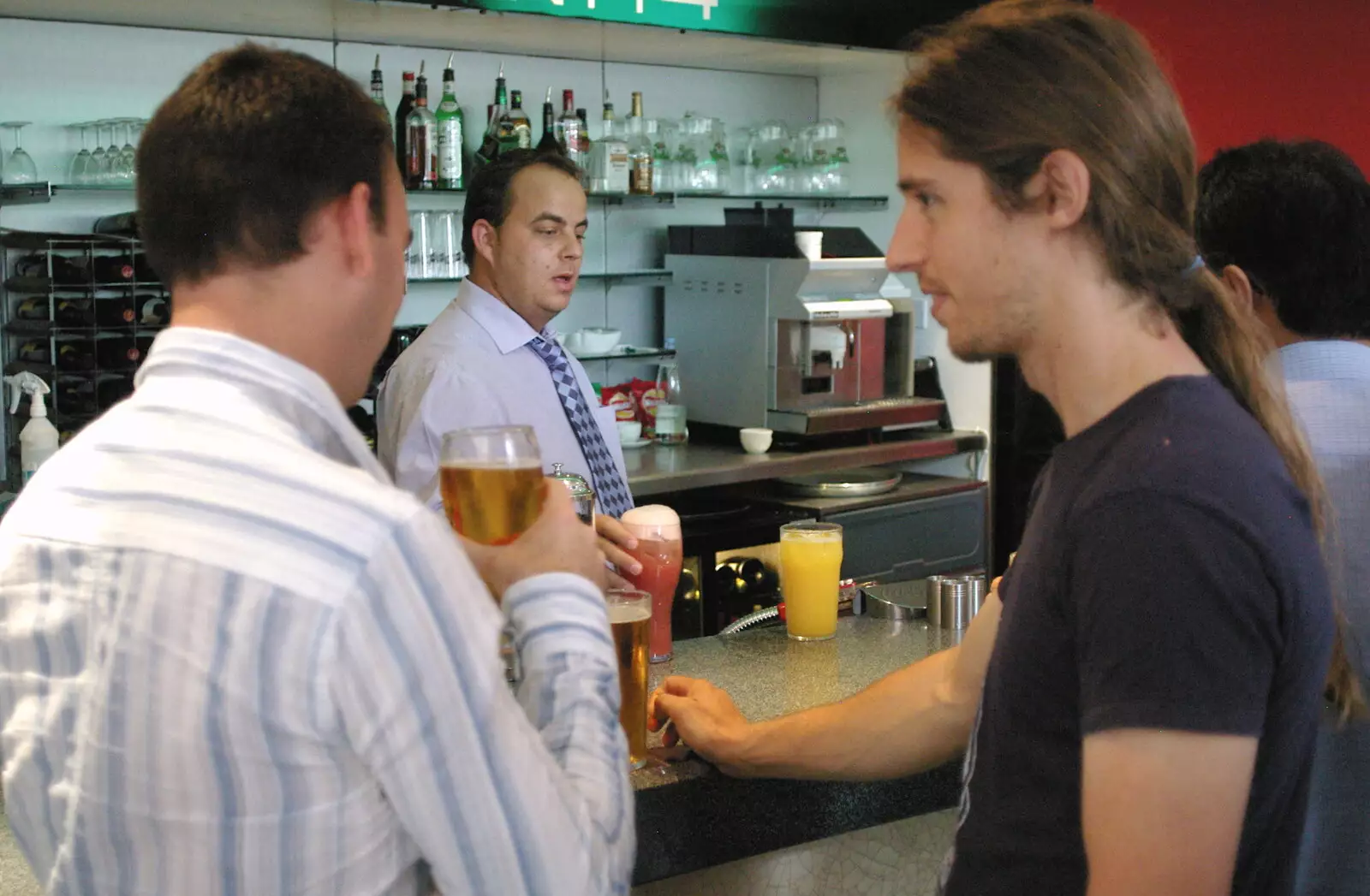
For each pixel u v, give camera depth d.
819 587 1.92
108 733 0.82
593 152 4.26
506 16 3.70
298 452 0.85
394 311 0.99
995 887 0.99
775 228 4.30
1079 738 0.93
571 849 0.86
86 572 0.85
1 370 3.59
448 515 1.08
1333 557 1.10
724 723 1.48
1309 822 1.44
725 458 4.16
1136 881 0.83
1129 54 0.95
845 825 1.54
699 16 3.95
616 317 4.71
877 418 4.39
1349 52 4.43
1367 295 1.50
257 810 0.81
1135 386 0.93
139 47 3.74
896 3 4.38
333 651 0.80
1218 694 0.83
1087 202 0.93
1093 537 0.87
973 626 1.34
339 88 0.93
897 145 1.01
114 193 3.72
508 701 0.86
